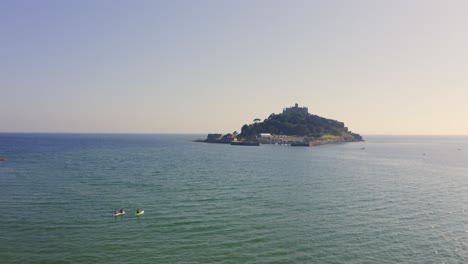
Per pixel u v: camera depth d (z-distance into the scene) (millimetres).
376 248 43312
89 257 40094
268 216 56438
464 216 57656
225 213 58062
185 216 56219
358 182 92562
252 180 94750
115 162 143750
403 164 149000
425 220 55094
